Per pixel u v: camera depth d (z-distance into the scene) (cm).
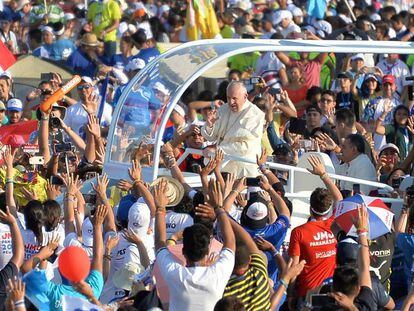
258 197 3616
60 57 7175
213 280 2917
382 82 5675
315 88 5675
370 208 3422
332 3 8581
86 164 4591
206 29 7556
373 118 5541
